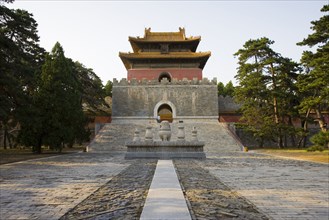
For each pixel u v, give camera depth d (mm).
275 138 46375
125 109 54719
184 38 62469
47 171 16266
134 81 55562
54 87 33000
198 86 55594
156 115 54562
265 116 43656
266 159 24609
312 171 16109
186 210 6793
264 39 45188
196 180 12531
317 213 7344
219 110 61750
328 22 26281
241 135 50031
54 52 34906
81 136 40781
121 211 7355
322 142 21219
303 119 43594
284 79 43125
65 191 10242
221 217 6809
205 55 59406
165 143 25797
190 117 54719
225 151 36531
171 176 12906
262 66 43812
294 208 7824
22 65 30344
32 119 28062
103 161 22828
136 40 61156
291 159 24547
